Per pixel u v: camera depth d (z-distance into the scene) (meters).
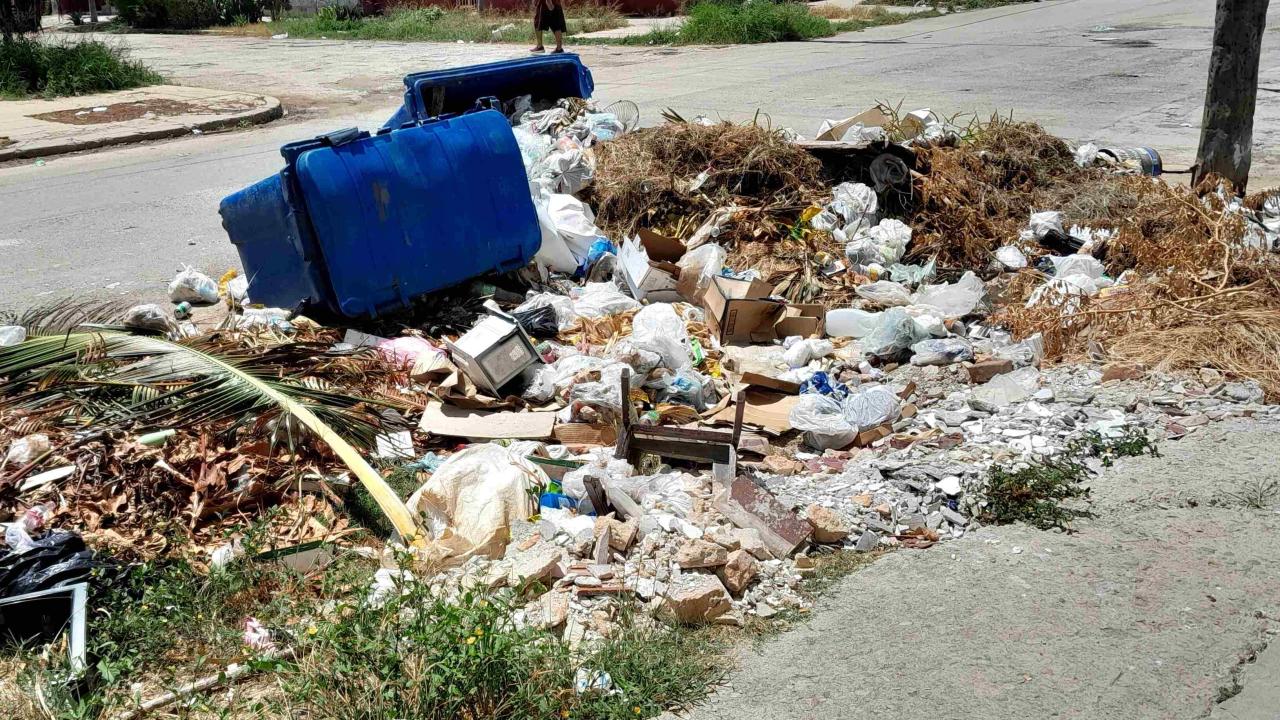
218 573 3.81
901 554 4.02
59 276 7.93
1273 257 6.84
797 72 18.03
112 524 4.19
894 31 25.00
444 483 4.19
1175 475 4.46
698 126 8.45
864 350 6.06
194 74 20.88
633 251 6.93
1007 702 3.20
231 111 15.62
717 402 5.51
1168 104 13.92
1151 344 5.70
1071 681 3.28
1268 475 4.42
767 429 5.07
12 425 4.76
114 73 18.30
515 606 3.48
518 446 4.85
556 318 6.32
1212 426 4.89
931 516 4.23
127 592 3.69
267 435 4.75
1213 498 4.28
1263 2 8.29
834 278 7.09
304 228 6.03
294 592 3.79
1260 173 10.05
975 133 9.20
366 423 4.80
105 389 4.95
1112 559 3.92
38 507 4.22
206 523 4.30
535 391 5.40
